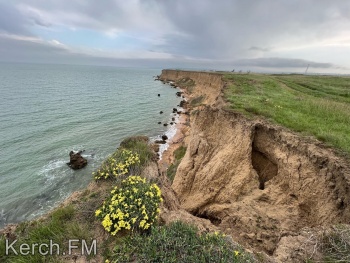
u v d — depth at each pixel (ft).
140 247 18.35
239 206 40.60
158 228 20.57
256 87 96.89
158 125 156.35
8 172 87.97
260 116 52.26
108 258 18.20
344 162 31.73
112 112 187.32
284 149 40.78
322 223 30.14
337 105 60.03
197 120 69.46
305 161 36.06
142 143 39.29
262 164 48.32
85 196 26.32
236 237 35.73
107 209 21.89
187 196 55.11
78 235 19.90
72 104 209.87
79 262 18.10
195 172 57.93
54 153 105.91
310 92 104.22
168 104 232.32
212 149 59.00
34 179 84.79
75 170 92.32
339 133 40.75
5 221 65.31
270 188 40.40
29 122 146.00
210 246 18.48
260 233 34.24
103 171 30.01
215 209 45.01
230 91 84.58
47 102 212.23
